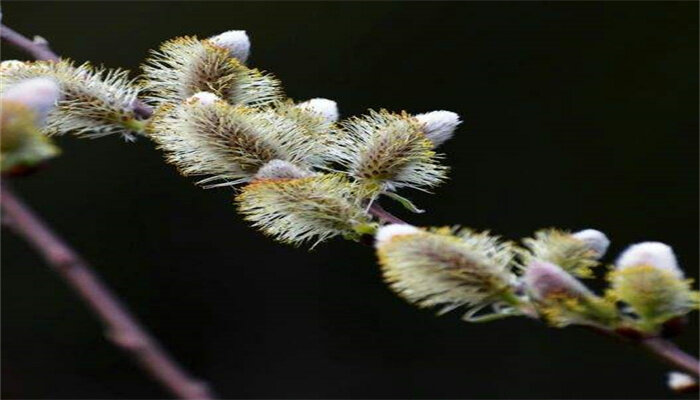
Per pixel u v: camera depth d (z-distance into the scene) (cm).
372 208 65
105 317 50
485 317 59
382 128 66
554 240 61
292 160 66
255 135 66
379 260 60
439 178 66
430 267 59
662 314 58
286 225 64
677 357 58
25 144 56
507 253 60
